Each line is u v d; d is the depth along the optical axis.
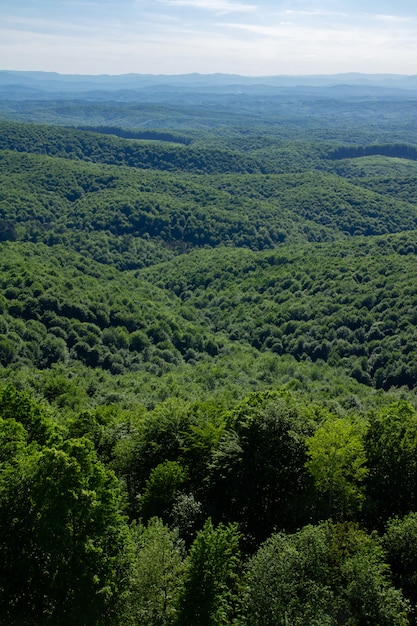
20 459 27.70
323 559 24.06
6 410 36.47
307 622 21.58
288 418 35.81
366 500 33.53
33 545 24.83
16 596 24.42
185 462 38.47
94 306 116.31
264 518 34.16
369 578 23.34
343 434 32.47
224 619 23.81
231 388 89.94
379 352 109.75
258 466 34.69
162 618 24.25
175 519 32.53
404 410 39.44
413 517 28.38
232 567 26.91
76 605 22.58
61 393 77.62
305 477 34.03
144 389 89.62
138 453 40.31
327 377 106.56
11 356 91.00
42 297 108.62
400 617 23.02
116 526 24.78
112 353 108.31
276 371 110.19
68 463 23.12
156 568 24.83
